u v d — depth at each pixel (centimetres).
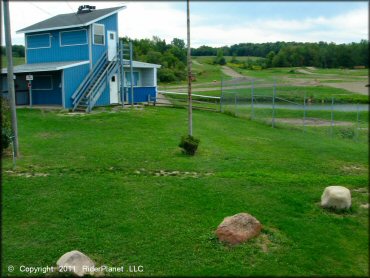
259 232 757
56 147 1427
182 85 4878
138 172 1142
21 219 838
